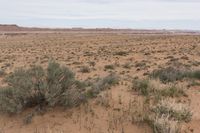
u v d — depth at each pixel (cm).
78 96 930
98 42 6175
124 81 1248
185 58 2895
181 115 829
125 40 6650
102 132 779
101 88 1073
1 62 2980
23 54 3897
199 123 817
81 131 792
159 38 7081
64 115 866
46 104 923
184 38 6700
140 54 3412
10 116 887
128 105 910
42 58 3259
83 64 2633
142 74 1862
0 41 7550
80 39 7569
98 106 907
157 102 922
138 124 800
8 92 919
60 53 3934
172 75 1366
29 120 844
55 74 939
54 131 799
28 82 912
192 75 1397
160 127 756
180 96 1026
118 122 815
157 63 2586
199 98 1027
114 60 2934
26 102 912
